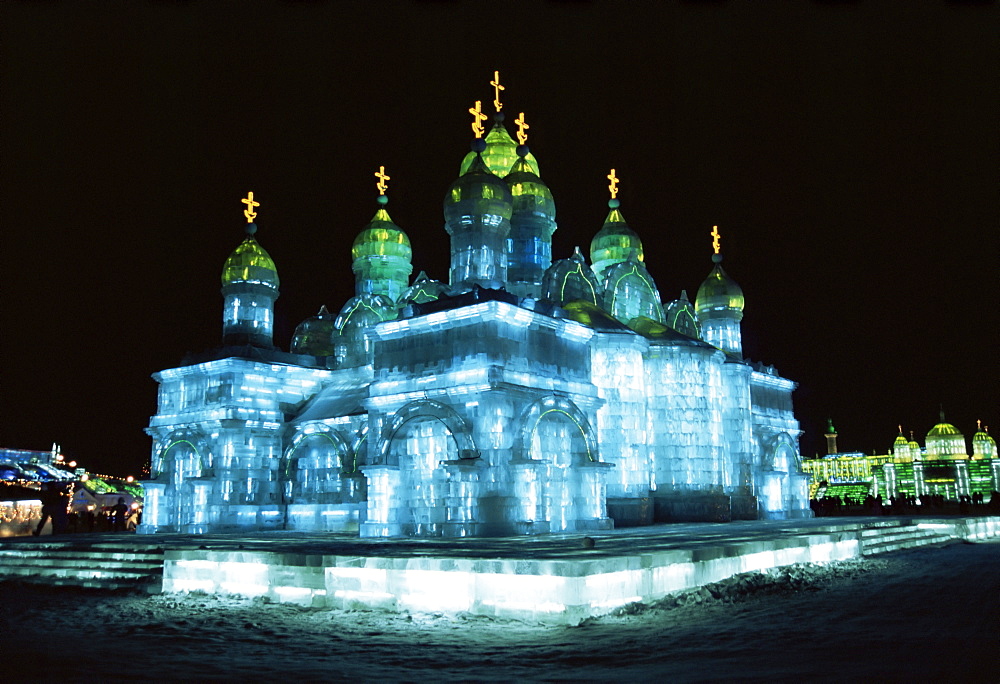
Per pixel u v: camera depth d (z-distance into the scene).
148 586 22.73
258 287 49.03
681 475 44.16
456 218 41.12
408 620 16.09
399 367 37.50
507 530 33.09
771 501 54.50
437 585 17.02
